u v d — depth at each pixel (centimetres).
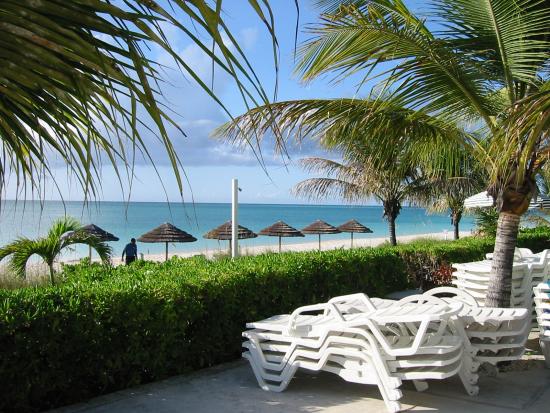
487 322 530
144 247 4838
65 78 145
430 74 595
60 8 134
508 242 636
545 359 599
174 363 567
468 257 1244
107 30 140
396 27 558
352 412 456
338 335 496
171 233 2195
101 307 489
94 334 484
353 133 660
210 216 11175
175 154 148
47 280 1308
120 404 475
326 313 567
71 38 136
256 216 12100
